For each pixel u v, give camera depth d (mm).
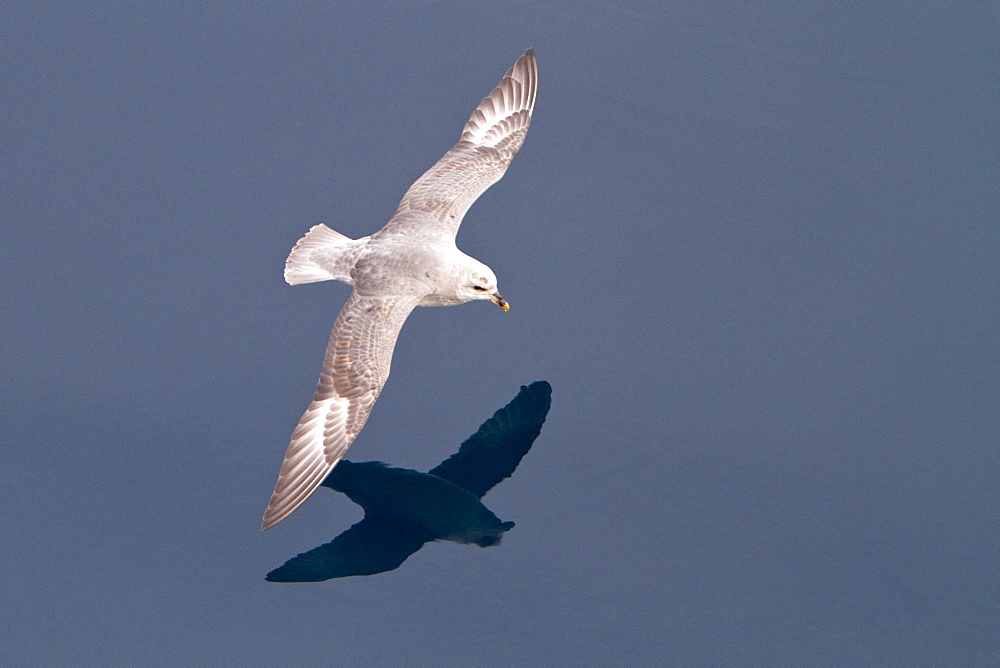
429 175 20219
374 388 17109
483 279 18875
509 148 20750
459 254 18938
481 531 17453
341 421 16938
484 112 21125
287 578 16688
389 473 18219
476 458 18391
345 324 17750
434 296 18922
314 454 16750
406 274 18266
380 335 17578
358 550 17125
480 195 21406
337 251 19094
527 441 18656
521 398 19297
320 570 16828
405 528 17406
